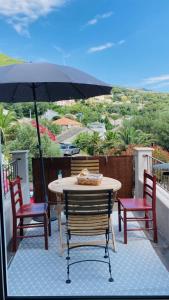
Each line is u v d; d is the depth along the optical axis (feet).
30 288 9.05
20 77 10.39
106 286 9.12
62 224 13.23
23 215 11.59
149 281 9.35
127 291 8.80
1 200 7.23
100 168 17.62
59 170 17.33
